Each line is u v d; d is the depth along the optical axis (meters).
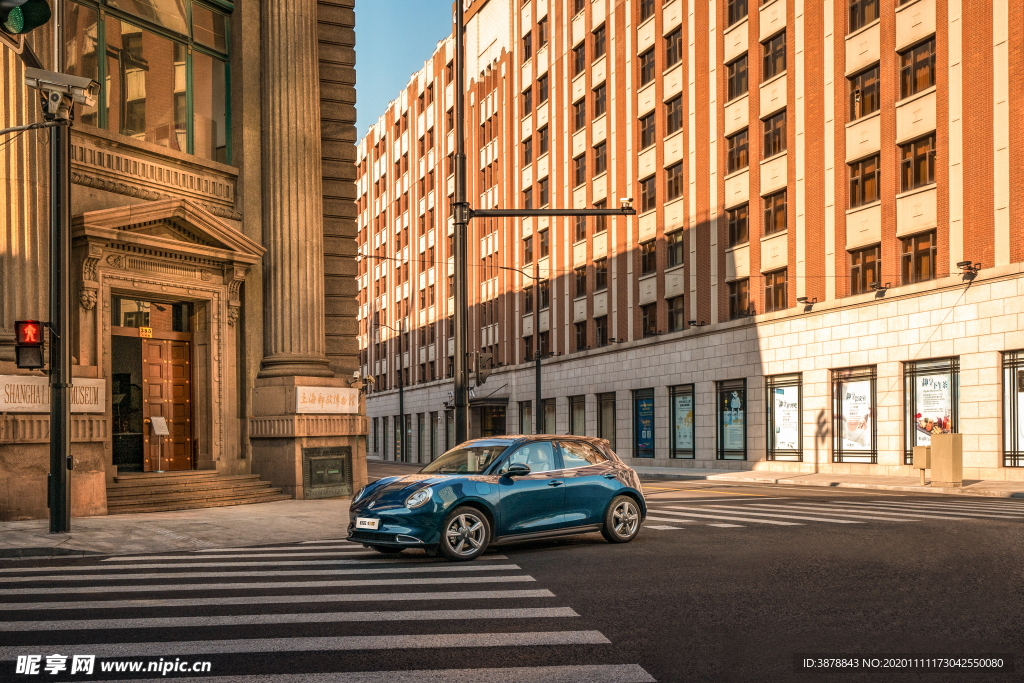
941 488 22.59
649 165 42.66
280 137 21.28
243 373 20.81
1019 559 9.59
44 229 16.34
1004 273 25.03
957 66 26.92
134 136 19.30
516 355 55.25
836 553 10.23
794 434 33.06
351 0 23.17
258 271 21.16
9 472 15.12
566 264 49.84
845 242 31.12
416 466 51.66
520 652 5.89
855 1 31.30
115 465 18.50
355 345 22.56
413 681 5.22
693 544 11.35
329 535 13.57
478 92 60.78
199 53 20.98
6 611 7.35
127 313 19.28
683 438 39.66
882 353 29.19
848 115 31.34
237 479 19.81
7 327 15.74
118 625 6.76
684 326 39.75
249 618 7.01
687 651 5.91
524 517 10.91
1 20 7.68
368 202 82.88
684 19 40.31
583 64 48.75
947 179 27.17
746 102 36.34
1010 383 24.94
